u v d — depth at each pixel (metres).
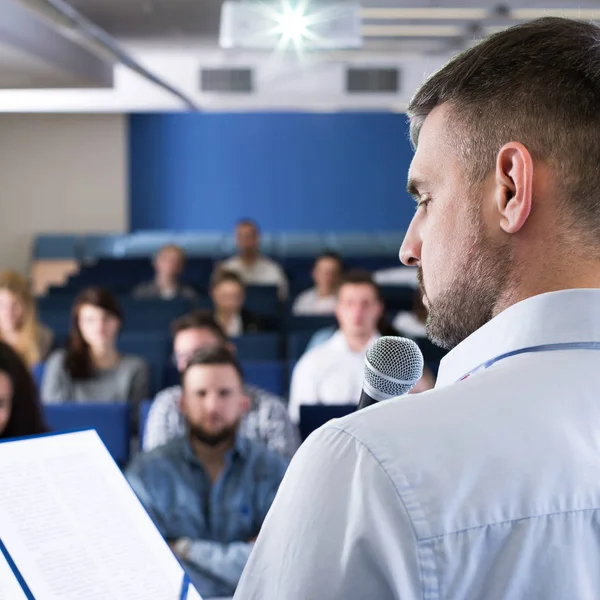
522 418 0.62
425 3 7.04
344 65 10.70
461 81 0.71
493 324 0.69
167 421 3.25
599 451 0.63
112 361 4.41
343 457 0.61
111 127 12.59
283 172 12.62
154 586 1.01
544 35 0.70
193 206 12.67
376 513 0.58
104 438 3.31
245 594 0.63
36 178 12.66
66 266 12.17
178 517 2.59
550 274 0.68
